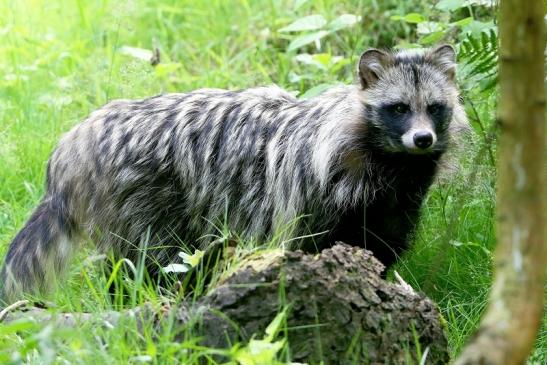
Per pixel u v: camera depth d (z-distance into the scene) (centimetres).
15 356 639
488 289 969
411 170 1048
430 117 1042
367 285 722
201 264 828
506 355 467
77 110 1445
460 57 1050
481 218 1103
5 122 1407
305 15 1630
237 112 1092
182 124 1088
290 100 1105
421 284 1052
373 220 1044
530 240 480
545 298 907
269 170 1061
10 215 1199
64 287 970
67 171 1088
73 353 699
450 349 823
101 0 1733
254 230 1071
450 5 1199
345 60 1420
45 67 1545
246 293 707
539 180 482
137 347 696
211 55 1625
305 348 704
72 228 1091
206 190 1080
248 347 655
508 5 484
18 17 1703
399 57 1071
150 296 822
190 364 675
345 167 1025
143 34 1684
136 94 1447
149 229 1027
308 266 711
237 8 1714
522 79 482
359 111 1042
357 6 1598
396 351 721
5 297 1041
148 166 1074
